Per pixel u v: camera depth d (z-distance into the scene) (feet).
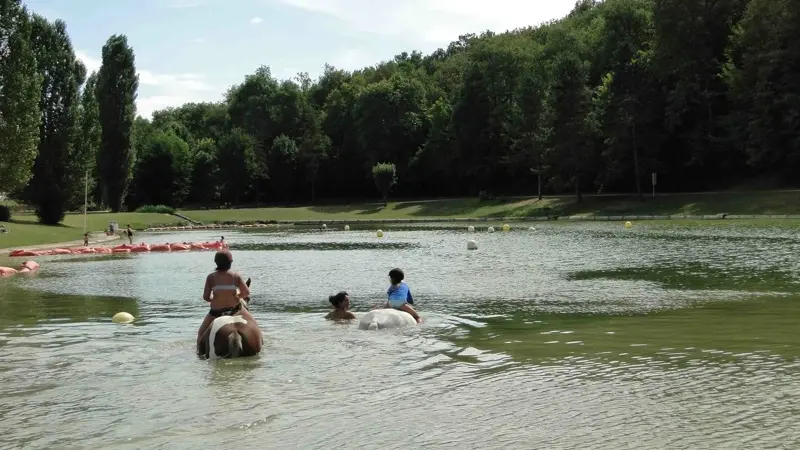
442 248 140.26
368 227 258.98
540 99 302.45
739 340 44.27
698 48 263.70
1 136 193.47
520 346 44.32
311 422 28.94
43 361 41.24
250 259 122.31
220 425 28.66
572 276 85.81
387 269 100.07
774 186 255.70
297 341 46.68
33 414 30.53
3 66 193.88
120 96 311.06
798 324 49.57
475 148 352.90
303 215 336.90
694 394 31.91
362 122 401.08
